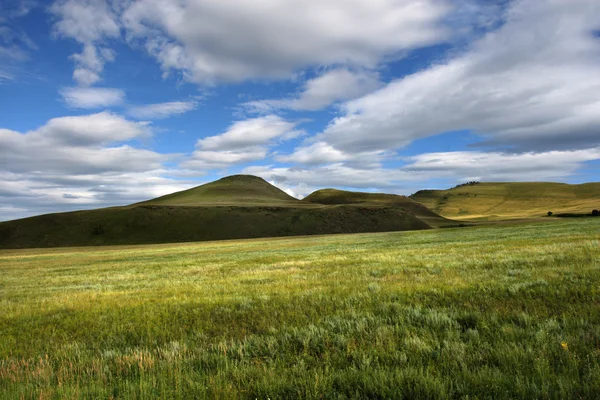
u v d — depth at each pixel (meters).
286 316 6.59
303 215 156.88
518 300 6.41
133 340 5.92
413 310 6.02
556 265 10.25
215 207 165.25
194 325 6.46
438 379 3.46
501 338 4.60
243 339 5.45
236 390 3.60
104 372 4.34
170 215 152.50
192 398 3.51
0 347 5.89
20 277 22.38
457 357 4.04
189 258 33.03
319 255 24.34
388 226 153.75
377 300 7.25
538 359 3.75
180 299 9.31
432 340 4.66
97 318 7.71
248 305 7.73
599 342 4.21
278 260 22.38
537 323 5.00
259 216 156.62
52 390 3.70
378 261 16.44
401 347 4.55
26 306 10.00
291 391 3.59
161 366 4.37
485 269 10.85
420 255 17.78
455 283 8.48
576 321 4.93
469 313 5.69
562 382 3.23
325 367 4.07
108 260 37.72
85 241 129.38
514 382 3.38
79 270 25.73
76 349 5.42
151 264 27.50
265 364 4.35
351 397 3.36
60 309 9.20
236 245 63.00
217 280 13.44
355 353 4.42
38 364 4.78
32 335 6.79
